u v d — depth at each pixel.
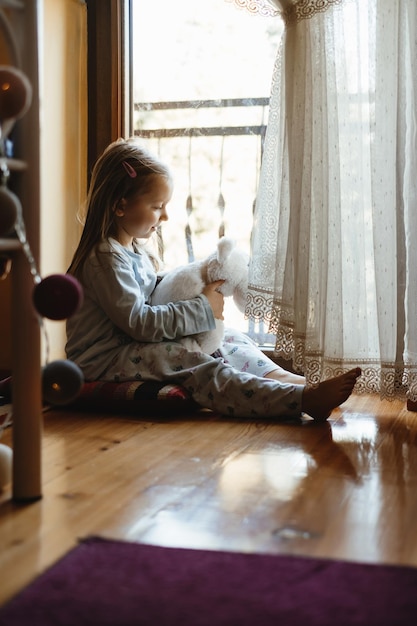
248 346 2.27
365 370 2.04
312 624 0.90
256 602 0.95
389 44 1.96
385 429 1.89
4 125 1.23
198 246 2.65
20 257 1.30
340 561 1.07
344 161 2.03
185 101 2.59
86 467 1.54
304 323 1.97
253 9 2.10
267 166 2.10
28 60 1.30
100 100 2.49
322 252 1.96
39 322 1.33
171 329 2.08
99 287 2.07
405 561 1.08
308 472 1.52
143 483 1.43
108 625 0.90
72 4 2.40
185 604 0.95
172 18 2.56
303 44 1.98
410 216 1.96
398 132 1.94
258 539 1.16
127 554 1.09
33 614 0.92
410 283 1.96
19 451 1.32
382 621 0.91
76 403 2.09
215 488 1.41
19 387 1.32
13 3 1.27
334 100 1.98
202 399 2.03
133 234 2.15
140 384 2.03
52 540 1.16
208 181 2.62
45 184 2.31
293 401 1.95
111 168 2.10
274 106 2.10
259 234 2.10
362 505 1.32
